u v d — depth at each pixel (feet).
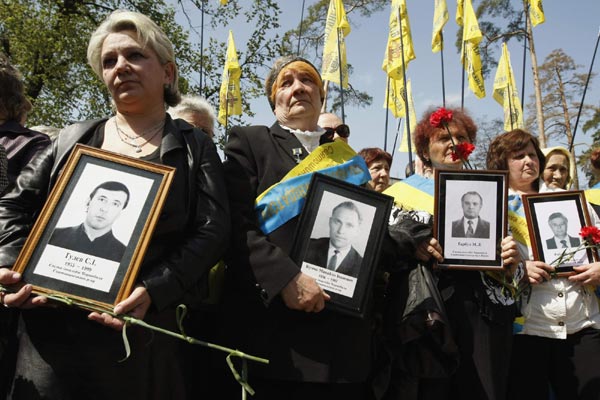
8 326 7.50
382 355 8.57
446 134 10.02
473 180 9.29
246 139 8.48
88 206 6.37
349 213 7.91
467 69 25.70
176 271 6.50
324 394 7.60
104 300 6.02
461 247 9.05
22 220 6.61
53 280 6.01
